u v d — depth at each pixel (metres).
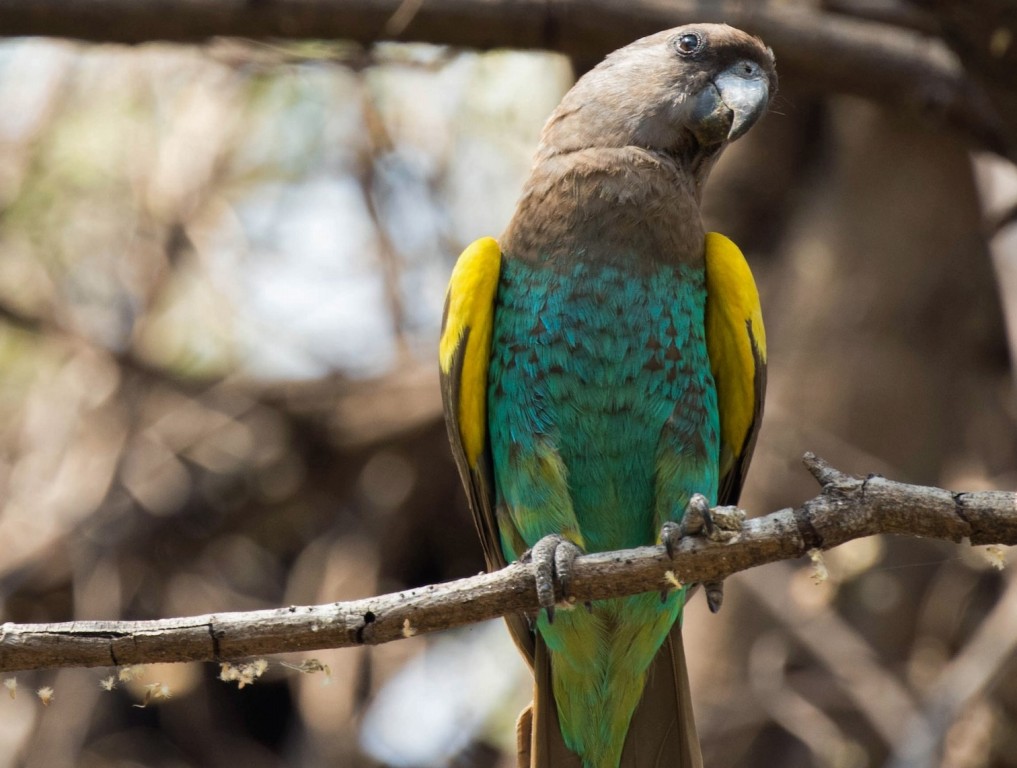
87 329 13.08
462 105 13.47
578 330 7.57
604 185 7.73
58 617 12.89
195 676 13.53
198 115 13.57
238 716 13.91
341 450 13.14
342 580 13.12
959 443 12.72
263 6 9.63
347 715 12.67
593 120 8.15
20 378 13.55
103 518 12.63
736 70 8.16
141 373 12.95
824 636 11.52
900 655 12.16
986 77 9.30
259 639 5.82
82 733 12.59
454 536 13.67
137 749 13.28
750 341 7.87
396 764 12.82
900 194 12.84
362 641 5.93
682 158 8.20
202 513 12.95
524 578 6.19
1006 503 5.71
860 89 10.34
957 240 12.78
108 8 9.52
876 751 11.76
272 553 13.67
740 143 13.42
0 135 13.61
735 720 11.90
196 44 9.93
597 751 8.00
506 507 7.90
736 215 13.41
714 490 7.85
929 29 10.07
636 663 7.80
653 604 7.59
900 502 5.81
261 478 13.02
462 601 6.09
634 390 7.57
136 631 5.77
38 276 13.20
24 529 12.70
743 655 12.15
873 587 12.27
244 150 13.72
